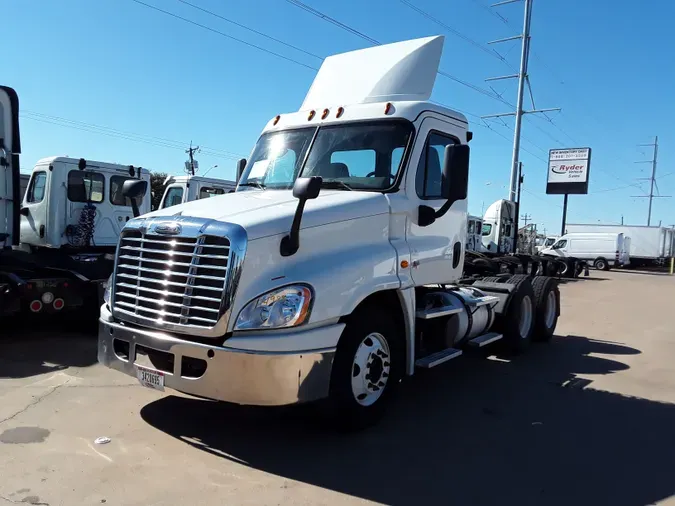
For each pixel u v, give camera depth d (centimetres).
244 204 446
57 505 329
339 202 449
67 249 980
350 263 429
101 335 455
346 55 625
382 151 514
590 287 2236
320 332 399
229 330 377
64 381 568
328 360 405
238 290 378
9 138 688
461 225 591
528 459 427
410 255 496
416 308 554
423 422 498
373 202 471
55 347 716
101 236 1029
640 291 2077
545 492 373
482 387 621
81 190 998
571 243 4084
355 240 451
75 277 775
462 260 595
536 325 867
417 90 574
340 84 595
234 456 406
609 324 1150
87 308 793
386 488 369
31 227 996
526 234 3422
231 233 381
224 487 360
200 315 386
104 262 894
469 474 396
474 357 775
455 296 628
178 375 391
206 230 389
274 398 379
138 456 399
